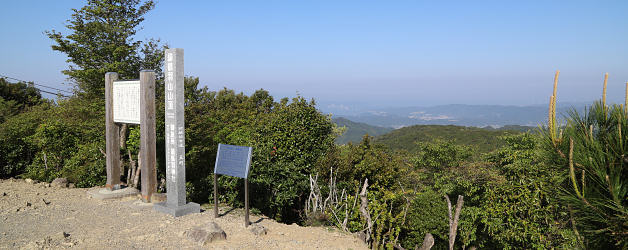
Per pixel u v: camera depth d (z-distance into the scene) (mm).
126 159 10336
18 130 10062
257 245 5371
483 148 25703
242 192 8531
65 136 9773
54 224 5973
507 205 9836
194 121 10070
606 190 2729
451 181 12703
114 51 14297
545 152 3043
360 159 11258
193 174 10062
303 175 9453
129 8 15641
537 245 8961
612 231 2697
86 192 8281
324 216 7617
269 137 10453
